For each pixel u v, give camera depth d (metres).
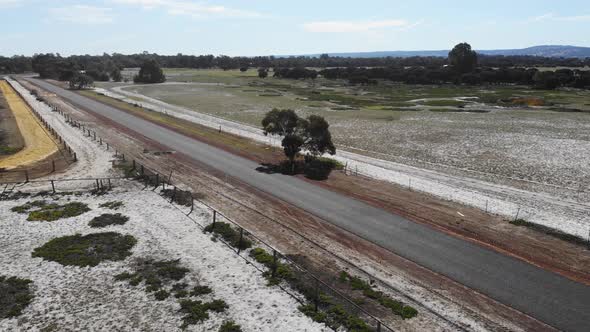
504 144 52.00
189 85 144.75
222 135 58.41
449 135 58.03
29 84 138.12
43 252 24.23
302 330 17.48
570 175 39.16
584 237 25.83
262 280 21.38
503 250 24.38
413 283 20.92
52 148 48.19
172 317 18.45
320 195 33.69
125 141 52.97
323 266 22.59
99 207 31.34
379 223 28.17
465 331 17.27
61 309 19.02
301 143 40.22
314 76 181.38
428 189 35.12
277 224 28.08
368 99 106.44
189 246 25.06
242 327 17.70
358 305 19.00
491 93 121.06
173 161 44.03
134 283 21.03
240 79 176.25
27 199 32.66
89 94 110.44
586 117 73.25
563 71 154.62
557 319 18.05
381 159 45.91
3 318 18.31
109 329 17.64
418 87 145.38
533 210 30.38
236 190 34.91
